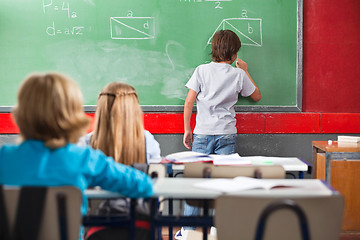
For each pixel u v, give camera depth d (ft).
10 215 4.35
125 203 5.55
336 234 4.44
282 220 4.33
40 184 4.35
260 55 10.84
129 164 5.95
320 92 10.98
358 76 10.96
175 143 10.99
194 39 10.79
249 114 10.89
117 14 10.70
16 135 10.76
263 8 10.75
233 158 7.64
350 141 10.02
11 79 10.71
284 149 11.05
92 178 4.65
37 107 4.23
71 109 4.37
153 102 10.90
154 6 10.72
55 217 4.34
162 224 5.20
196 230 10.31
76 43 10.73
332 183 9.27
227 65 9.80
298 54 10.79
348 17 10.83
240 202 4.33
